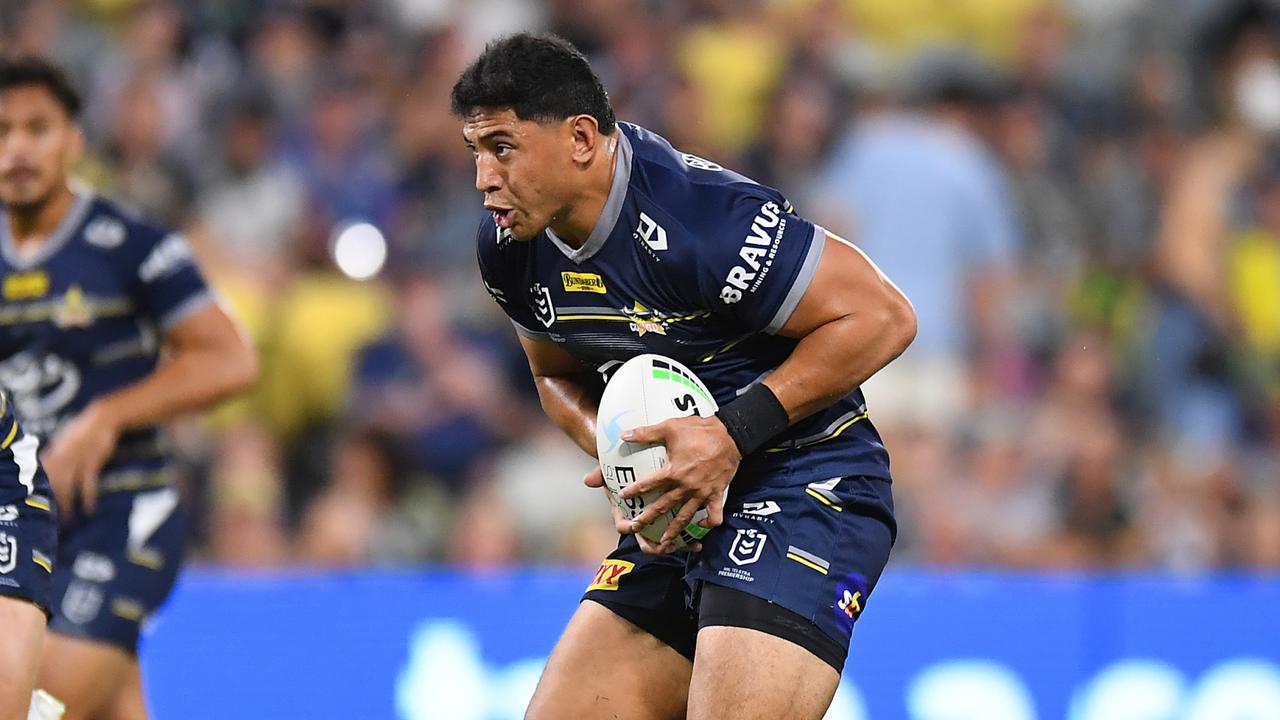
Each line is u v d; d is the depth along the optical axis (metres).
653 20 33.69
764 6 34.34
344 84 32.34
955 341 28.31
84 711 15.60
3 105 15.94
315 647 20.09
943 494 26.03
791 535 12.22
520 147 11.64
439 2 34.06
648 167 12.04
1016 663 20.52
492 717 20.12
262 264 29.56
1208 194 31.36
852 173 29.25
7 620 11.83
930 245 28.59
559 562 25.22
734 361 12.45
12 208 16.23
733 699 11.66
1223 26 34.47
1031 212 30.70
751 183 12.05
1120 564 26.33
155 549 16.34
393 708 20.06
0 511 11.98
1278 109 33.44
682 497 11.88
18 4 35.47
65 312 16.27
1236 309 30.78
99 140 32.47
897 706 20.25
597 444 12.19
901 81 31.58
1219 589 20.89
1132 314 30.27
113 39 34.38
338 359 27.86
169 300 16.53
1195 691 20.69
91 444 15.71
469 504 25.89
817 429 12.52
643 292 12.12
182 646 19.91
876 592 20.55
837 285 11.80
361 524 25.70
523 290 12.79
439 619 20.28
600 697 12.80
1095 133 33.00
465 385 27.08
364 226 29.94
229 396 16.59
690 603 12.59
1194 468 27.75
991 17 34.25
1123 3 34.78
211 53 33.41
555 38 11.97
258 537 25.56
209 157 31.69
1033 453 26.94
